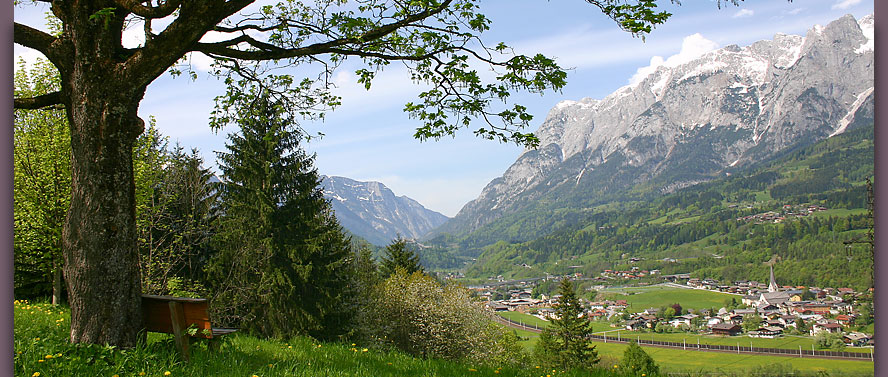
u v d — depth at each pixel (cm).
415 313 3450
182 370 602
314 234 2642
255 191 2522
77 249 653
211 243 2423
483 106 929
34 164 1588
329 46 831
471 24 852
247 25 838
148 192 1783
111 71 666
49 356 563
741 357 10031
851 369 8462
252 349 846
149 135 1873
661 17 754
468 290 3909
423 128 943
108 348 610
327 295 2619
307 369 667
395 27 814
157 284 1864
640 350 6431
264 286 2436
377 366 812
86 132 663
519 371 939
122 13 686
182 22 654
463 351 3550
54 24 1497
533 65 870
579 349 5034
